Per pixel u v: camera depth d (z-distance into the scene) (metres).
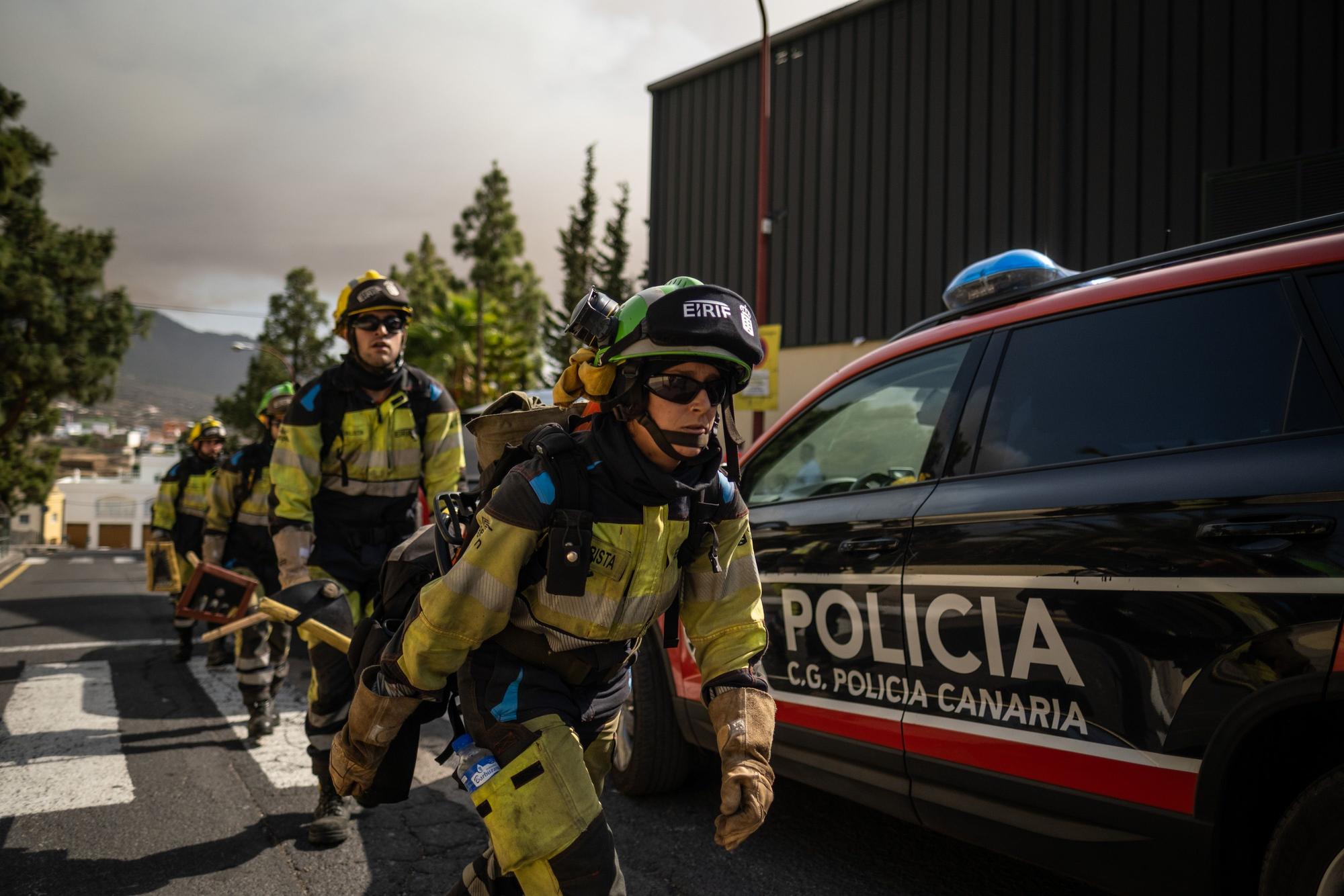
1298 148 9.82
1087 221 11.30
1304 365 1.86
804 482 3.15
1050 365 2.40
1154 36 10.88
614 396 1.57
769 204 14.90
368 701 1.68
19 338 30.84
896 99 13.38
